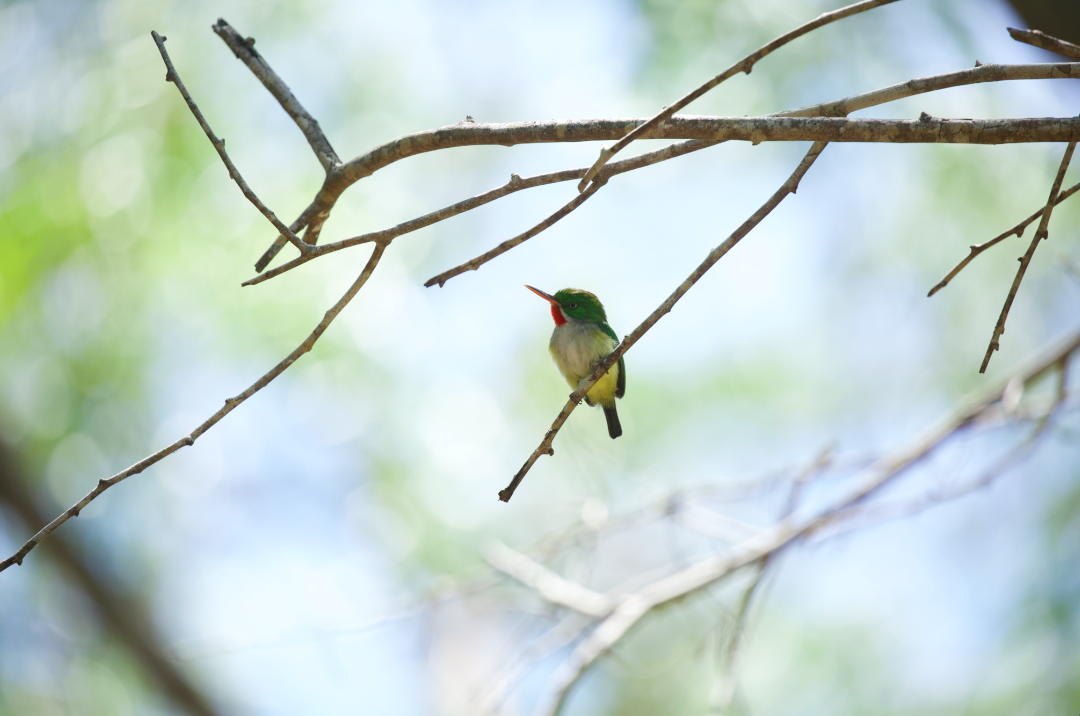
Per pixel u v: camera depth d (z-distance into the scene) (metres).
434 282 3.95
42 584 11.52
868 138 3.89
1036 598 9.51
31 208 10.76
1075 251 11.51
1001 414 8.27
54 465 11.05
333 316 3.84
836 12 3.48
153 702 12.51
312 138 4.73
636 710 12.67
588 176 3.67
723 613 7.69
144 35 11.00
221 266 11.20
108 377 11.16
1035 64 3.92
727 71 3.50
